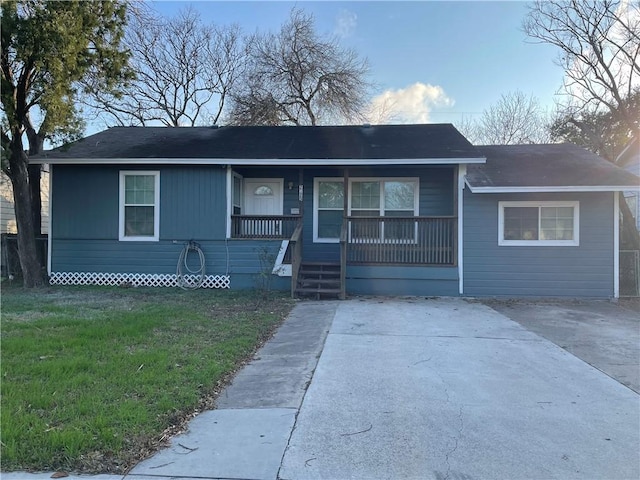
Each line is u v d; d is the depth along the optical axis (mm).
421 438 3326
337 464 2947
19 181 10766
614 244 10023
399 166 11055
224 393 4242
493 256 10352
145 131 13578
